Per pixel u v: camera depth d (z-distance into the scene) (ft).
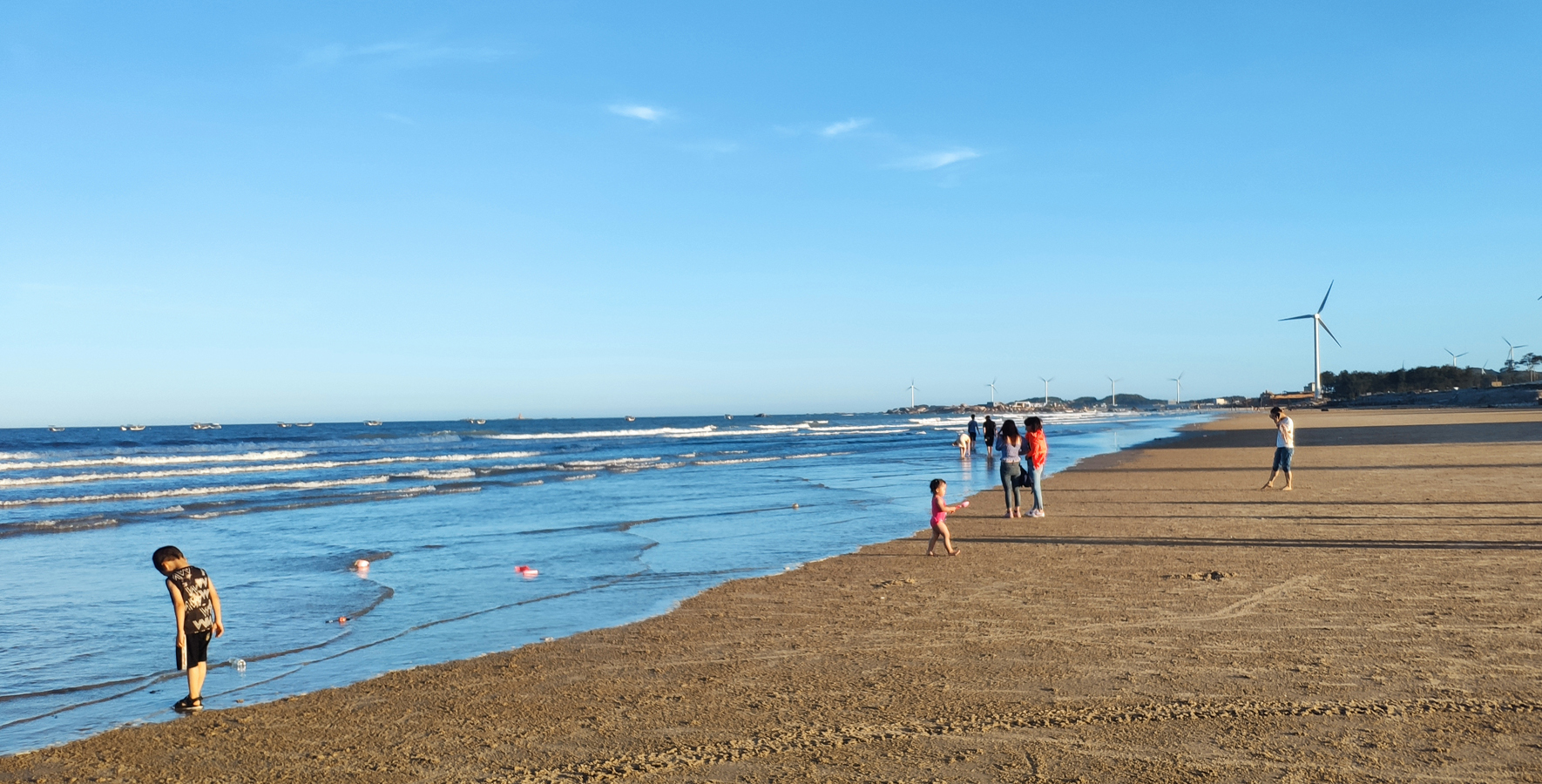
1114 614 26.84
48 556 47.26
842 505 65.87
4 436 335.06
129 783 16.31
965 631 25.44
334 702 20.97
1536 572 31.60
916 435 278.67
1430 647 22.15
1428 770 14.74
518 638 27.61
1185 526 46.06
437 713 19.75
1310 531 43.06
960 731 17.31
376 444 237.86
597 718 18.99
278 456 165.58
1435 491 59.31
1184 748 16.01
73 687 23.26
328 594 35.40
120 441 258.98
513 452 188.55
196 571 21.54
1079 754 15.92
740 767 15.83
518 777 15.76
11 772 17.06
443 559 43.80
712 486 86.63
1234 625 25.09
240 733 18.99
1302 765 15.08
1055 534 44.91
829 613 28.66
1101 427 303.07
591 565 41.24
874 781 14.98
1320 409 455.22
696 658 23.76
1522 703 17.83
